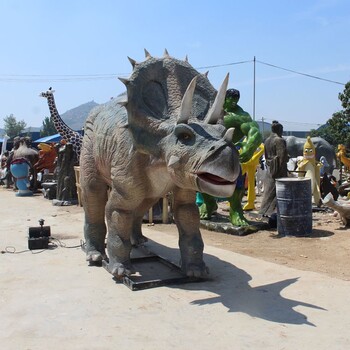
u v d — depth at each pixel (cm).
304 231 743
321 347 318
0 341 336
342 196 1105
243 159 722
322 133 3341
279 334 341
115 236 481
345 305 400
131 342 331
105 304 412
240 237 755
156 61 426
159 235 739
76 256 599
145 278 500
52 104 1326
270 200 890
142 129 414
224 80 377
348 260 586
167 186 461
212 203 873
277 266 533
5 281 488
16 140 1741
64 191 1241
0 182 1995
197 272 474
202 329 353
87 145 558
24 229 837
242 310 392
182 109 373
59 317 382
